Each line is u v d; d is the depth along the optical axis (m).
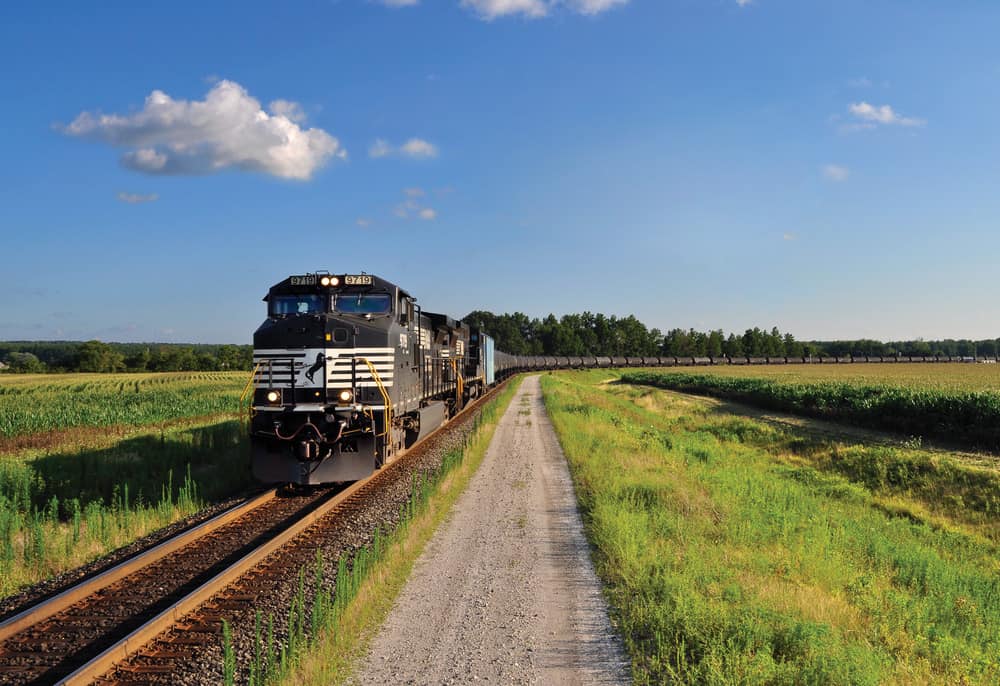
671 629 7.36
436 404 22.69
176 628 7.51
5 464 16.52
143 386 69.62
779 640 7.02
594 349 172.75
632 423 32.94
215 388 63.34
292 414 14.25
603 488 14.94
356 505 13.42
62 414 31.42
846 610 8.52
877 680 6.27
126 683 6.28
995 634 8.81
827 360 138.62
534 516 13.12
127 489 13.49
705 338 190.88
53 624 7.67
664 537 11.34
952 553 15.37
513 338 176.12
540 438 25.16
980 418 29.25
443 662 6.88
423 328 21.62
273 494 14.34
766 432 33.34
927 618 9.14
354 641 7.34
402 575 9.52
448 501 14.20
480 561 10.25
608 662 6.90
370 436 14.55
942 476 22.06
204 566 9.74
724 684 6.00
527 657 7.00
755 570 9.75
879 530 16.00
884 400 35.50
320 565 9.17
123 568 9.23
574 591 8.98
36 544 10.04
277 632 7.52
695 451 23.98
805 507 15.88
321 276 15.86
